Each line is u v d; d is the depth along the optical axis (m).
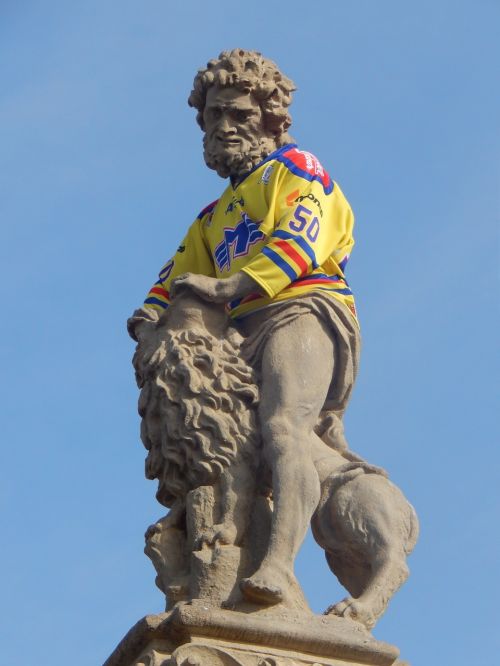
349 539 16.39
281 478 16.08
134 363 17.16
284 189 17.39
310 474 16.14
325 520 16.52
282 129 17.98
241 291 16.86
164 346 16.86
